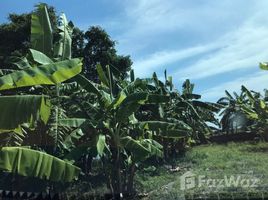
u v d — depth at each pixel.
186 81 34.25
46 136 16.33
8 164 9.98
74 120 16.42
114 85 20.11
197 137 35.59
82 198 18.31
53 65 9.49
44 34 15.39
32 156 10.14
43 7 15.58
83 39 29.02
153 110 25.31
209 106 33.44
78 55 28.56
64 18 17.25
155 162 26.61
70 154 16.48
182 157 29.33
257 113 38.56
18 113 9.42
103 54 28.66
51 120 15.91
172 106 29.47
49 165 10.23
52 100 16.59
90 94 17.81
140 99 16.81
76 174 10.35
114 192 18.62
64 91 17.39
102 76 18.25
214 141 43.00
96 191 18.95
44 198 17.98
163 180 21.11
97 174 22.11
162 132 18.28
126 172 19.09
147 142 18.55
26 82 9.37
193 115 31.86
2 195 17.72
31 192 18.03
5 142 14.05
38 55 13.73
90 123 16.66
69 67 9.50
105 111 17.33
